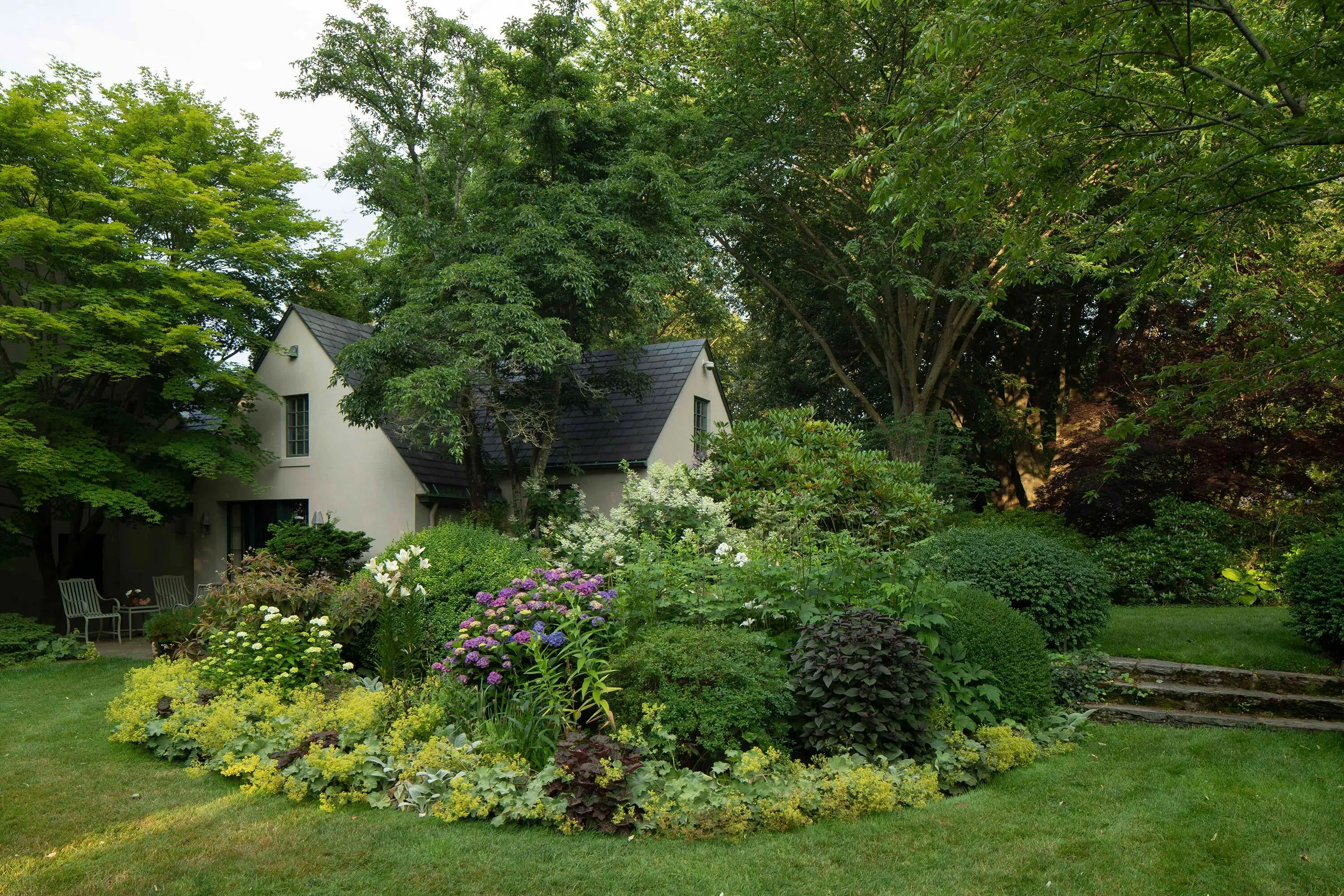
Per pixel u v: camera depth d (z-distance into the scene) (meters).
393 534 15.60
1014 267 7.04
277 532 14.02
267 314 17.66
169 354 14.77
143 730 6.74
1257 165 5.80
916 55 5.75
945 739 5.83
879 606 6.41
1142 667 7.88
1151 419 6.92
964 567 8.29
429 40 14.81
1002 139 5.88
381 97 14.92
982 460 23.03
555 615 6.21
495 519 14.86
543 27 14.37
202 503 17.66
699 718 5.34
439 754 5.31
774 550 7.56
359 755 5.38
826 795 4.98
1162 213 6.16
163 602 16.31
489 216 14.45
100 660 12.18
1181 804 5.13
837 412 23.59
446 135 15.30
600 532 11.01
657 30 20.78
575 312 14.84
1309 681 7.34
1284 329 6.74
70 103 14.67
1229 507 13.86
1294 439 13.01
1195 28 5.69
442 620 7.47
